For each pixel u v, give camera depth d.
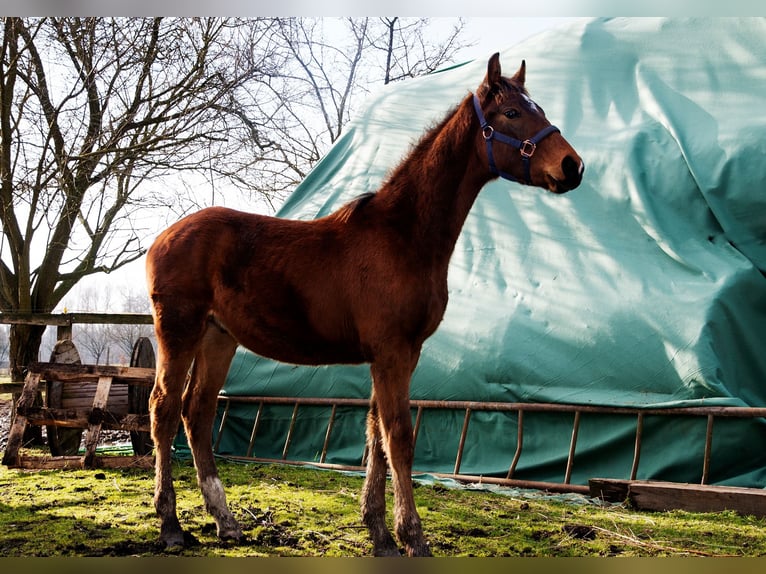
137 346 6.88
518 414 5.91
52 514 4.25
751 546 3.78
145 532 3.85
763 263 5.68
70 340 7.14
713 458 5.17
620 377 5.59
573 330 5.89
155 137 9.55
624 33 7.47
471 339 6.27
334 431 6.82
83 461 6.09
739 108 6.23
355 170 8.16
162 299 3.81
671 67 6.88
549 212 6.67
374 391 3.79
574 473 5.70
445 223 3.69
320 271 3.71
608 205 6.33
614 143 6.51
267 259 3.80
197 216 3.98
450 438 6.30
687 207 6.01
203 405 4.06
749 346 5.55
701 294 5.51
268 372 7.23
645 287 5.79
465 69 8.51
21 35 8.85
